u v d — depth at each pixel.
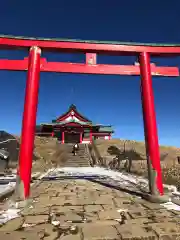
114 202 5.73
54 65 6.92
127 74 7.23
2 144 13.88
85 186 8.47
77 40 6.67
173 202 5.62
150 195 5.84
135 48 6.81
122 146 25.11
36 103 6.17
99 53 7.03
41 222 4.10
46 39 6.52
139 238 3.37
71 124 33.44
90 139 34.19
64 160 22.11
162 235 3.45
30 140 5.82
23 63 6.77
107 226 3.86
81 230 3.68
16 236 3.44
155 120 6.33
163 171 10.48
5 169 12.88
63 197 6.38
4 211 4.83
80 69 7.03
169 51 6.82
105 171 15.49
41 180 10.30
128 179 10.60
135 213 4.67
